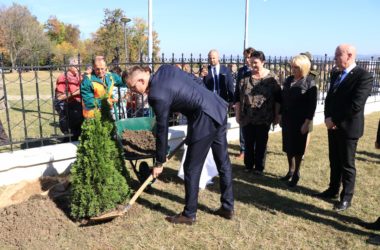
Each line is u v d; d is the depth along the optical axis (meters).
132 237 3.72
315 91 4.77
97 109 4.00
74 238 3.68
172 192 4.84
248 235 3.79
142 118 5.06
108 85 5.24
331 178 4.66
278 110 5.40
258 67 5.20
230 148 7.04
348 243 3.64
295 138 4.93
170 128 6.65
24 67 5.04
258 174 5.61
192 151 3.79
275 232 3.86
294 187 5.11
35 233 3.73
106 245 3.58
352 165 4.25
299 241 3.69
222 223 4.04
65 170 5.33
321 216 4.22
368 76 3.93
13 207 4.15
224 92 6.28
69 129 5.61
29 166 4.99
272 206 4.49
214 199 4.66
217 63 6.26
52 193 4.51
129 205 4.02
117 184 3.97
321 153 6.77
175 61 6.36
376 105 12.19
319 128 8.98
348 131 4.11
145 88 3.56
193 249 3.54
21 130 8.48
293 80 4.94
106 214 3.84
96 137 3.84
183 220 3.98
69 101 5.71
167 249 3.53
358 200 4.64
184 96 3.57
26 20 37.25
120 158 4.12
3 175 4.80
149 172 4.73
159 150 3.72
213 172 5.04
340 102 4.10
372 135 8.45
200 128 3.69
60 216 4.06
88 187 3.83
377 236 3.78
